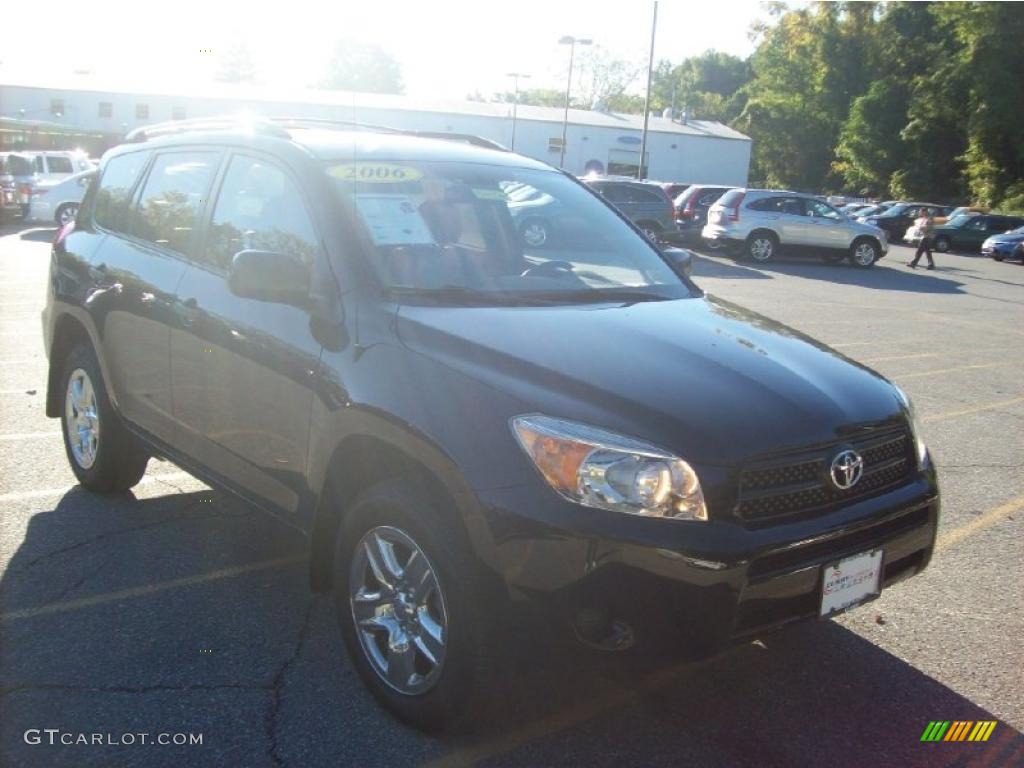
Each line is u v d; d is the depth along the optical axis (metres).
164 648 3.56
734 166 63.00
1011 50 53.69
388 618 3.14
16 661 3.43
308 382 3.37
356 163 3.88
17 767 2.84
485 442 2.81
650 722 3.22
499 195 4.16
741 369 3.22
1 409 6.73
